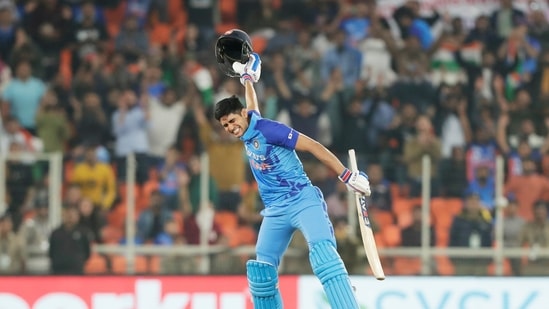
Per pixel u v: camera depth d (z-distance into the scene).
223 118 22.11
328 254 21.92
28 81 44.22
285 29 47.53
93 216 36.44
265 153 22.20
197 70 45.44
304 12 48.41
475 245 36.31
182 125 42.38
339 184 36.50
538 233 36.75
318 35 46.84
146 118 43.34
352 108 43.72
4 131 43.09
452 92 44.72
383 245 36.31
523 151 40.44
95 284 31.72
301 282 31.81
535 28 48.25
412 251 36.25
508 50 47.28
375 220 36.47
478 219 36.44
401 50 46.78
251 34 48.16
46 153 38.78
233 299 31.77
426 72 46.09
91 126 43.28
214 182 37.19
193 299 31.73
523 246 36.59
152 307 31.67
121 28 47.09
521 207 37.12
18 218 36.34
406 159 37.06
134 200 36.69
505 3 48.62
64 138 43.06
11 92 43.97
